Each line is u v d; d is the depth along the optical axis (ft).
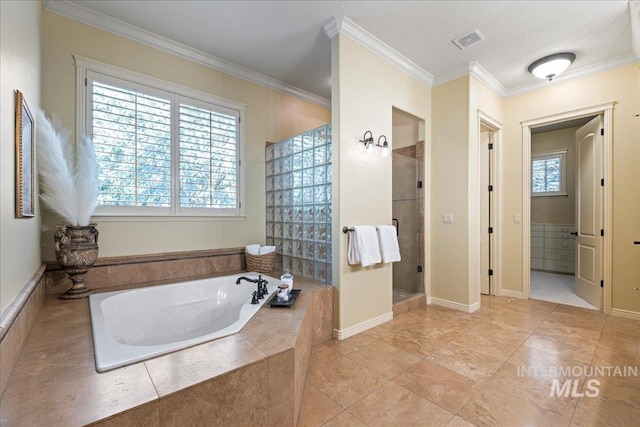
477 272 10.98
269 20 7.96
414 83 10.78
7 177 3.89
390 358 7.05
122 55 8.25
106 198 7.99
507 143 12.64
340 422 4.90
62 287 7.30
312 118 13.12
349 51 8.35
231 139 10.50
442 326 9.08
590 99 10.59
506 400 5.46
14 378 3.56
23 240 4.85
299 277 9.53
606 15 7.73
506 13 7.66
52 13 7.25
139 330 7.22
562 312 10.37
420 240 11.55
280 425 4.36
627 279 9.86
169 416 3.29
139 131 8.50
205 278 8.79
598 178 10.65
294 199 10.14
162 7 7.43
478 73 10.75
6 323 3.44
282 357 4.35
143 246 8.56
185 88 9.39
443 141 11.21
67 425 2.78
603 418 4.97
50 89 7.22
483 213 12.95
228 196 10.40
